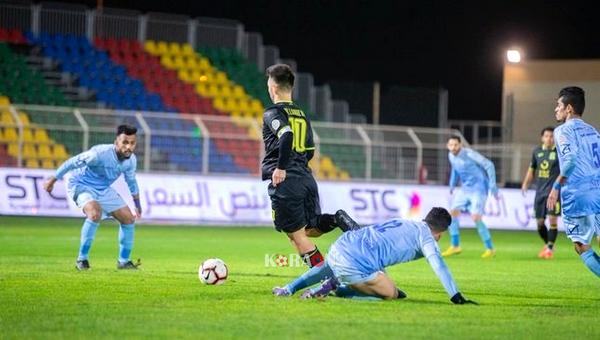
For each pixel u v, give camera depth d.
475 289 33.22
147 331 22.00
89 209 37.06
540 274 40.53
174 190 73.50
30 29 97.94
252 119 84.00
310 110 103.19
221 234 67.75
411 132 86.44
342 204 77.00
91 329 22.19
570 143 29.50
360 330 22.45
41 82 92.50
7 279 32.88
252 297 28.39
